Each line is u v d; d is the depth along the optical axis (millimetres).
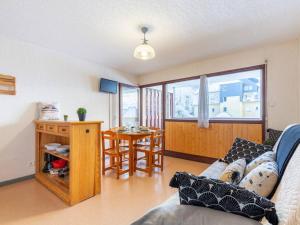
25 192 2342
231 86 3607
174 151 4195
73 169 2033
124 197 2207
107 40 2725
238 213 850
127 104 4715
